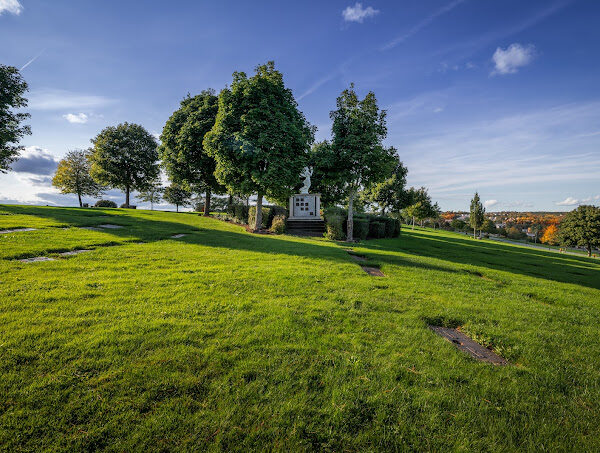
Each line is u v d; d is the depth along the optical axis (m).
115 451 2.22
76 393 2.74
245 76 19.73
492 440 2.57
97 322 4.26
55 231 11.97
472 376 3.50
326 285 7.00
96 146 37.62
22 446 2.20
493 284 9.16
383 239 25.33
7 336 3.62
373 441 2.48
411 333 4.55
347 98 20.66
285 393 2.94
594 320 6.13
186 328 4.20
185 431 2.43
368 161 20.12
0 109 26.38
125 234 13.02
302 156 20.69
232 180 20.47
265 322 4.61
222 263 8.90
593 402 3.20
